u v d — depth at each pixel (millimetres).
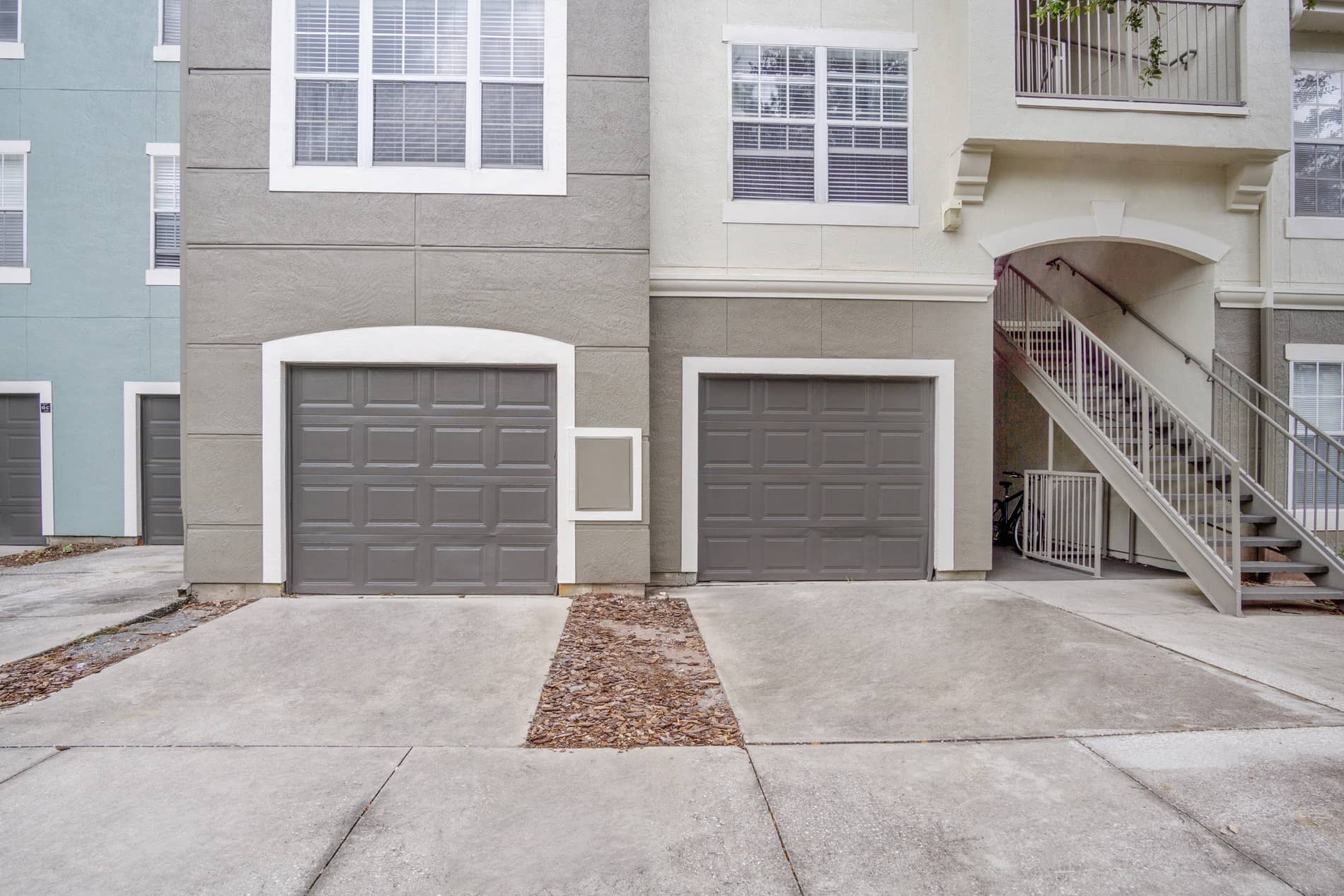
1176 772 3412
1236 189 7930
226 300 6598
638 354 6852
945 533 7715
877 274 7633
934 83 7840
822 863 2709
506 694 4426
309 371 6773
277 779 3332
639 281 6844
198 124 6570
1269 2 7617
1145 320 8961
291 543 6773
